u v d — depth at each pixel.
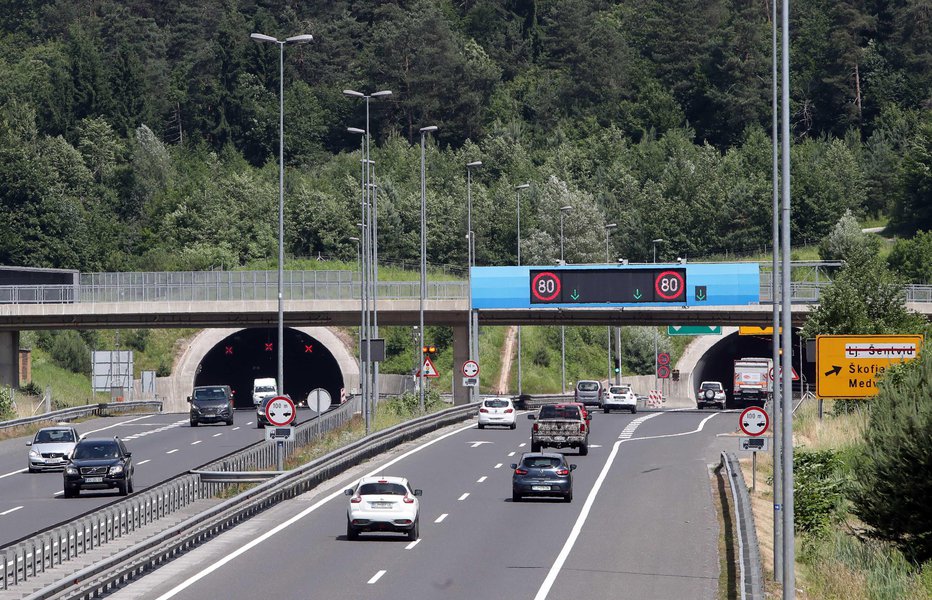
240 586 72.94
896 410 101.44
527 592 72.25
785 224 69.75
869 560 97.62
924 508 99.25
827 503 110.06
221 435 189.75
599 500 115.69
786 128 71.06
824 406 188.50
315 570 78.88
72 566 76.19
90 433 198.00
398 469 139.00
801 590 84.12
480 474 134.88
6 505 114.00
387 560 83.06
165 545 81.81
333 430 171.25
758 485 127.69
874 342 139.00
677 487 124.56
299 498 116.44
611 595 71.88
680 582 76.19
